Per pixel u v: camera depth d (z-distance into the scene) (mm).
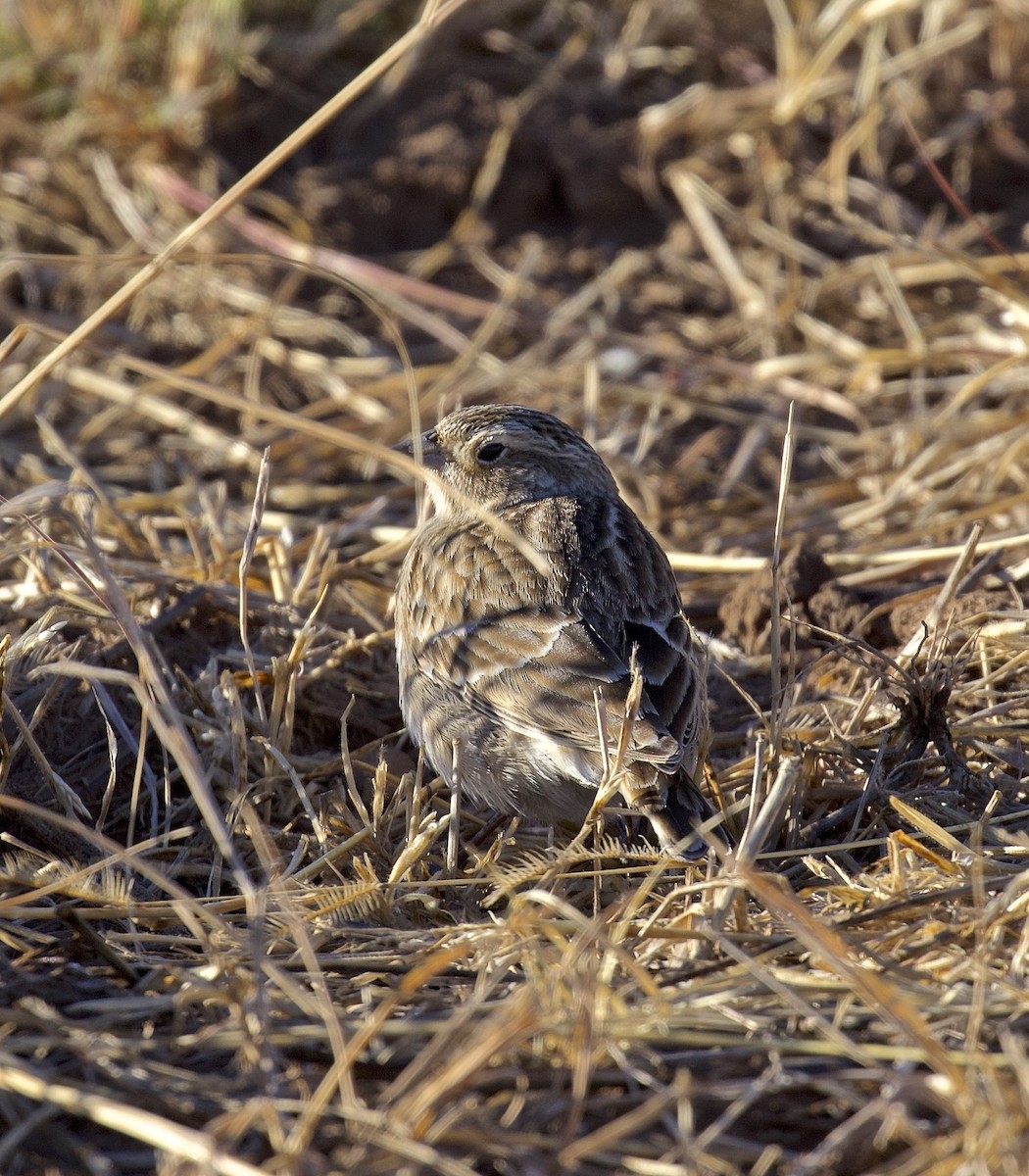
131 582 14922
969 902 10148
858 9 22703
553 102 24328
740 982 9250
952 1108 7867
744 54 25219
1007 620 14109
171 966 9812
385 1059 8695
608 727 11117
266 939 9938
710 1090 8312
